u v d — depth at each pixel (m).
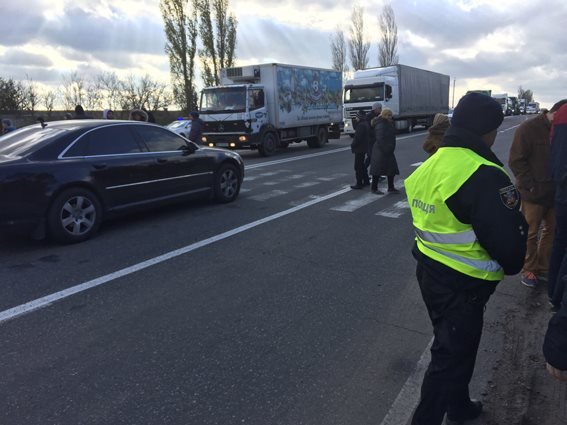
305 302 4.07
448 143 2.08
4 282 4.58
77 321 3.74
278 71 16.42
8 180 5.20
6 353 3.26
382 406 2.66
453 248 2.04
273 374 2.98
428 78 28.92
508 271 1.99
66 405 2.69
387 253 5.39
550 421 2.46
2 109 30.05
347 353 3.23
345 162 14.26
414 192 2.24
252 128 15.62
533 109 75.44
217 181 8.03
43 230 5.56
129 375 2.98
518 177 4.20
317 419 2.55
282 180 10.80
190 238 6.04
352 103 23.89
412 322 3.69
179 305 4.02
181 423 2.53
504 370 2.97
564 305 1.65
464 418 2.44
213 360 3.15
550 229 4.34
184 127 20.38
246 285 4.45
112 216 6.36
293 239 5.96
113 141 6.42
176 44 31.95
